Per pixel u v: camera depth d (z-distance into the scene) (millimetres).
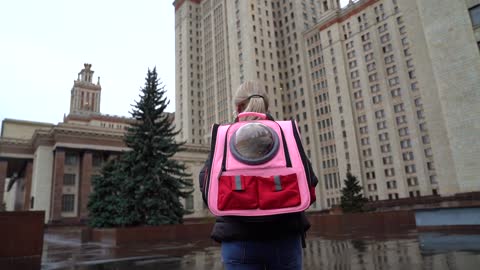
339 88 75188
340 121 74062
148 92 21531
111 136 52969
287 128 1891
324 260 8148
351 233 17516
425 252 8500
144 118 21328
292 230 1755
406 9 29734
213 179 1765
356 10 74500
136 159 20000
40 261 9273
